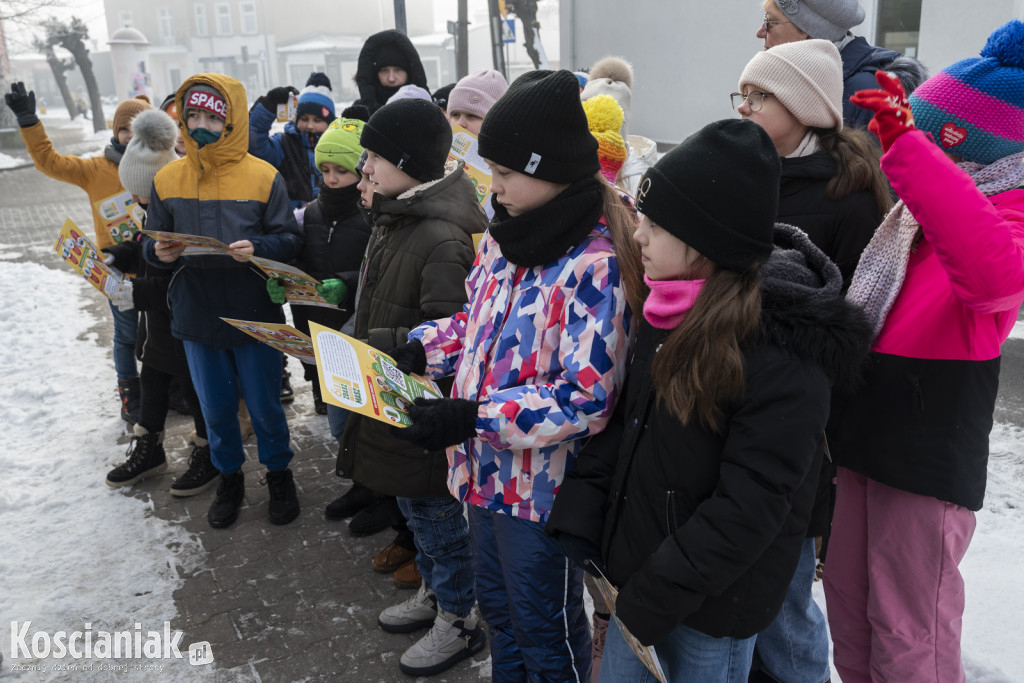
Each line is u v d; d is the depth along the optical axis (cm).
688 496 156
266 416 358
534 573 200
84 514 376
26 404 516
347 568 331
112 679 267
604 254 183
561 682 206
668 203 153
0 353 615
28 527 364
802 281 160
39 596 313
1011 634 259
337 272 349
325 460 431
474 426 180
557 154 179
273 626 295
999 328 176
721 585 147
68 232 350
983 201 152
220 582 322
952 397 174
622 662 179
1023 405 450
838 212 209
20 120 418
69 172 434
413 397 195
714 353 145
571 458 195
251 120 542
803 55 208
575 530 175
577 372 179
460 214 263
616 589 169
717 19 879
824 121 211
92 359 603
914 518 183
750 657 173
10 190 1730
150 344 383
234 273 342
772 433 143
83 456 437
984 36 618
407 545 326
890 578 190
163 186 345
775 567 156
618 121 265
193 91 328
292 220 354
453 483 215
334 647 283
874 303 181
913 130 153
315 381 482
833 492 238
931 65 657
